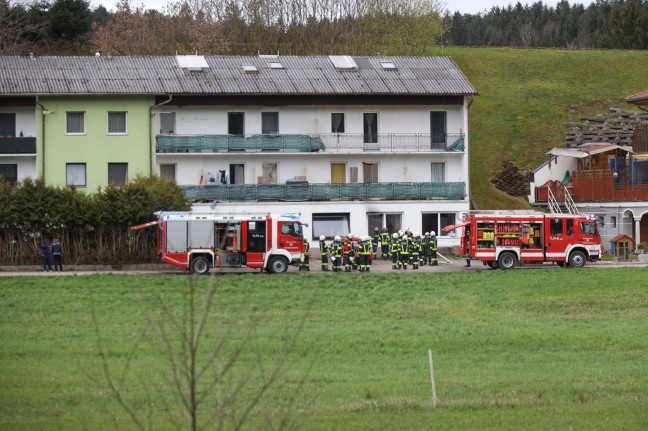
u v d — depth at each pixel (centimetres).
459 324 5203
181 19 13550
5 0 12962
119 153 9056
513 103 13175
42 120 8925
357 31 13450
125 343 4547
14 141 8862
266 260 7144
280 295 6047
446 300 5975
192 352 1897
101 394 3491
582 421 3150
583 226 7731
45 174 8931
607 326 5181
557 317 5478
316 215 9275
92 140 9019
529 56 14450
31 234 7556
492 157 11944
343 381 3812
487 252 7619
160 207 7675
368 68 9875
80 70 9225
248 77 9431
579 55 14575
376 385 3738
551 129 12562
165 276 6800
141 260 7619
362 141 9544
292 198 9231
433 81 9712
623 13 17362
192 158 9250
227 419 3028
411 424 3106
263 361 4166
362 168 9612
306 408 3225
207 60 9688
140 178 7925
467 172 9700
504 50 14662
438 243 9469
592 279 6762
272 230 7156
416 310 5628
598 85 13812
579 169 10275
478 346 4616
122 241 7631
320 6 13650
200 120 9275
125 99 9062
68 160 8988
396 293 6216
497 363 4244
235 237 7100
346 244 7538
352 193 9338
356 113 9562
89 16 13725
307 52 13012
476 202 10862
